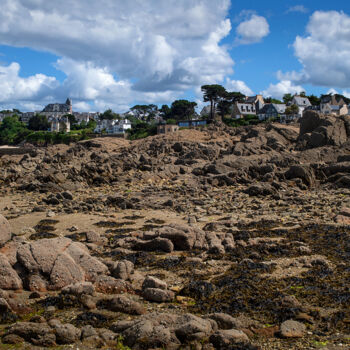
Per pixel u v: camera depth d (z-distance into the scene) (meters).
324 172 34.59
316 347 8.02
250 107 144.25
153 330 8.30
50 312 9.70
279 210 22.91
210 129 85.44
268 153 49.62
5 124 186.88
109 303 9.99
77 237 17.39
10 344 8.28
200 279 12.05
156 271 12.96
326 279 11.66
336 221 19.23
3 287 10.77
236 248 15.03
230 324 8.86
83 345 8.27
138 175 39.69
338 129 53.31
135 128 141.75
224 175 35.09
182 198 27.98
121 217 21.86
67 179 37.84
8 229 14.16
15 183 37.66
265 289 11.00
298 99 144.62
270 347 8.13
